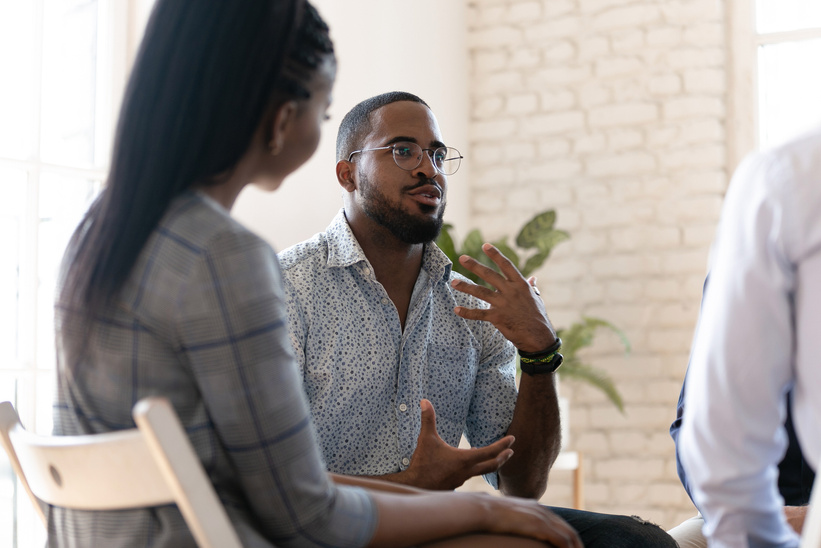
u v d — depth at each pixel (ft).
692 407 2.90
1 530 7.77
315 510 2.73
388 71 11.73
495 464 4.41
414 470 4.37
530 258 11.46
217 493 2.78
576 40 12.96
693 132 12.25
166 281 2.67
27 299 8.16
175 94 2.83
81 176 8.70
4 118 8.13
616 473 12.08
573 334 11.48
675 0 12.43
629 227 12.43
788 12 12.24
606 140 12.67
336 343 5.04
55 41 8.59
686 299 12.06
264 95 2.96
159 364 2.69
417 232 5.17
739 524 2.85
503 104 13.34
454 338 5.46
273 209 9.58
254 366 2.65
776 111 12.24
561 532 3.17
